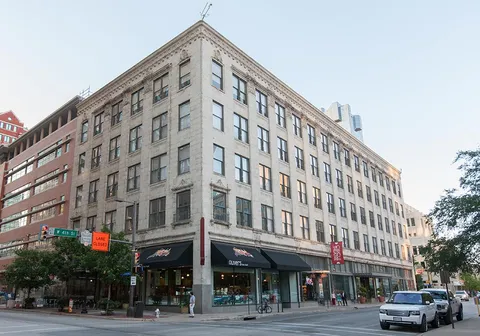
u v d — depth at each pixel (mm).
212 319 23938
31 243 50781
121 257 29359
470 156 25188
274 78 41219
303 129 44844
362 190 56469
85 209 41531
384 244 59594
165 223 31609
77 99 49219
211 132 31531
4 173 63594
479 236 23750
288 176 40219
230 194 31828
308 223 41562
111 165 39438
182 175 31281
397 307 17609
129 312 25203
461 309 24266
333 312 31172
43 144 54438
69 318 25016
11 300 38812
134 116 38094
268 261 32469
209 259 28344
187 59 33656
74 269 32156
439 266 25781
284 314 28688
